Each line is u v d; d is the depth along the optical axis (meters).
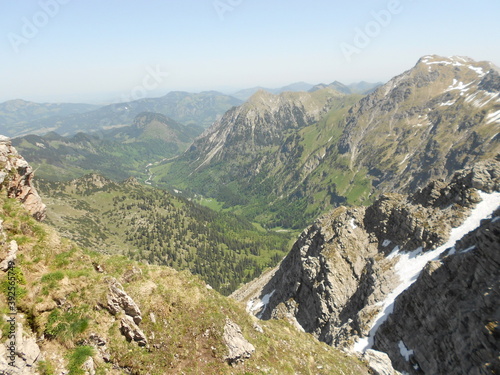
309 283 94.19
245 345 31.42
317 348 44.97
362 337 65.88
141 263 33.22
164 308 29.28
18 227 25.94
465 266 55.50
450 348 48.00
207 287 36.50
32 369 18.73
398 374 48.62
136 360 24.41
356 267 89.56
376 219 99.62
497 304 43.84
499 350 39.09
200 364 27.28
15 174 30.16
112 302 25.39
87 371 21.11
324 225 114.44
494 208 73.62
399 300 64.88
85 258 28.66
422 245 78.31
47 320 22.41
